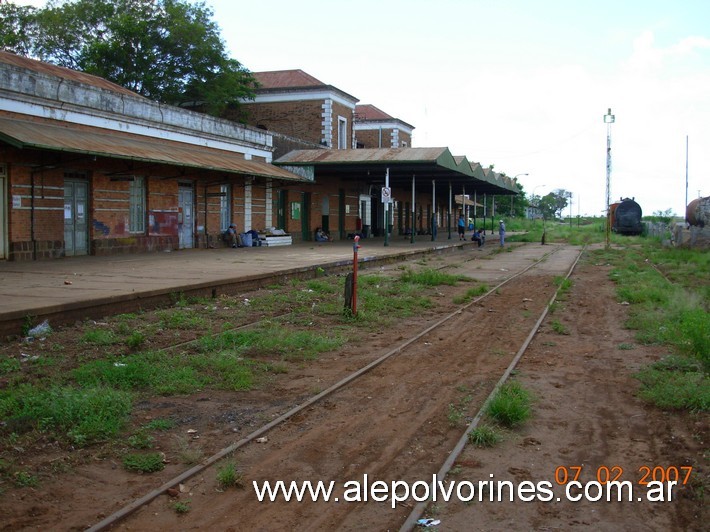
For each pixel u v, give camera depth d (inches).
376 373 333.7
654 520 182.2
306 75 1676.9
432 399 289.4
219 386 298.5
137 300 455.2
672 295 607.5
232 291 565.6
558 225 3774.6
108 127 831.1
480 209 3759.8
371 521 178.7
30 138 634.8
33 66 850.1
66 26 1494.8
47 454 215.9
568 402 289.1
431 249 1205.1
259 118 1633.9
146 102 895.1
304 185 1385.3
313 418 261.3
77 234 800.3
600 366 356.2
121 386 285.0
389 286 669.9
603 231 2503.7
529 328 468.8
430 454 226.1
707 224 1411.2
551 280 796.0
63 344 352.5
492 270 929.5
